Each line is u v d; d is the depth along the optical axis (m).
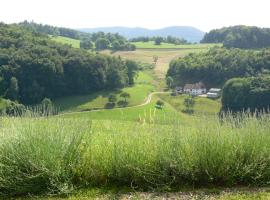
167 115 6.58
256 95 48.19
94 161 6.15
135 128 6.48
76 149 6.04
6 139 5.82
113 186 5.94
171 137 6.12
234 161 6.14
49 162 5.74
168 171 6.03
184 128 6.28
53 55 73.62
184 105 78.81
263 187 6.04
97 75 79.69
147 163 6.03
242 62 84.62
